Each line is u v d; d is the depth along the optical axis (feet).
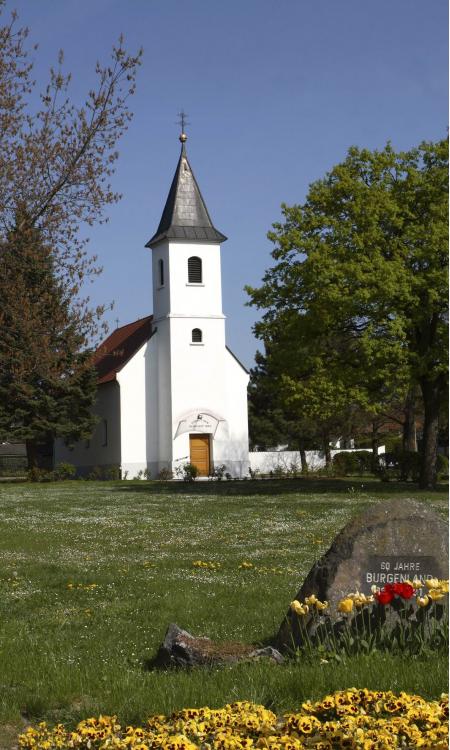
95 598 50.78
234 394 216.74
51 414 198.49
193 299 213.87
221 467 200.23
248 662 31.07
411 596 30.91
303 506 111.04
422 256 129.80
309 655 30.81
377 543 32.83
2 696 30.09
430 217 135.13
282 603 46.88
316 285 132.57
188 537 81.97
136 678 31.24
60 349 68.90
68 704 29.43
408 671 27.71
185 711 24.39
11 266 65.62
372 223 134.00
